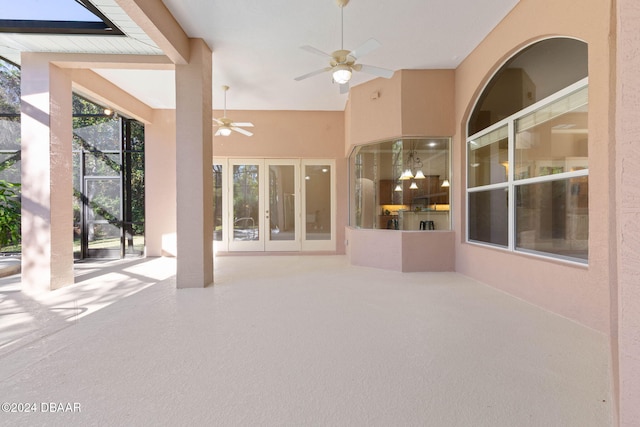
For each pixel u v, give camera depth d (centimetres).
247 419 152
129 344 234
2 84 607
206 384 182
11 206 596
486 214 430
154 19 308
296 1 321
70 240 421
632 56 88
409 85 482
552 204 315
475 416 155
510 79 373
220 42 402
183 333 254
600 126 248
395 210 534
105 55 396
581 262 283
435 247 493
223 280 444
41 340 243
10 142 617
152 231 673
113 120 663
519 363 205
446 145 502
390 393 173
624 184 91
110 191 665
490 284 401
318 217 715
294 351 222
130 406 162
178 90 394
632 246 89
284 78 512
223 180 708
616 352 200
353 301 341
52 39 362
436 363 205
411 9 335
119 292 382
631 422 91
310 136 700
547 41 316
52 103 394
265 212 713
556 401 166
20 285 422
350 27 368
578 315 273
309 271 507
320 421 151
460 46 415
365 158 577
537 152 335
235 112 691
